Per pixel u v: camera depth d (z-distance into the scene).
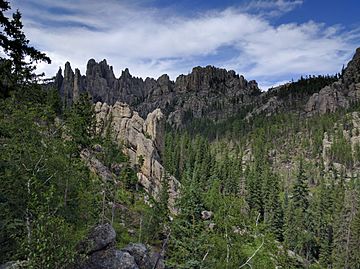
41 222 18.03
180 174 127.25
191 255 34.12
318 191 141.25
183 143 164.75
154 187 91.94
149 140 102.06
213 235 36.44
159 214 53.06
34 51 17.69
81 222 30.22
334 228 92.81
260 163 174.88
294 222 93.88
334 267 83.06
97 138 48.47
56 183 28.86
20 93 21.69
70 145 35.69
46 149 28.39
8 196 21.72
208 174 128.62
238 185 133.38
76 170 34.50
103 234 24.61
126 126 102.62
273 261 40.78
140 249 29.88
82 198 33.41
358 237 83.00
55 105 55.03
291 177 173.00
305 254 92.81
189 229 36.16
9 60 17.77
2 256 20.39
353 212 100.56
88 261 22.75
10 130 25.98
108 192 55.94
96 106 108.19
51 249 17.67
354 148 198.12
